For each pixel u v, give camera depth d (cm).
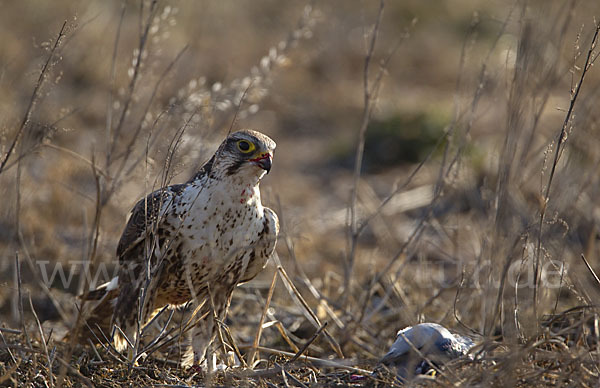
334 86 2267
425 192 1625
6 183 1264
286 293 1153
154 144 1120
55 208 1341
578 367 746
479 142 1672
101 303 941
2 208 1255
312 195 1659
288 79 2192
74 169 1427
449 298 1130
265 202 1426
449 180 1148
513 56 1389
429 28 2789
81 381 793
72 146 1527
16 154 1116
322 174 1812
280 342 1044
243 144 870
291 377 807
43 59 1125
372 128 1966
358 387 806
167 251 875
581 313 898
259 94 1159
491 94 1336
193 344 901
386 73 1137
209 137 1116
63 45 1046
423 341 828
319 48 2198
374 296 1188
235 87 1193
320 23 2452
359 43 2520
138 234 904
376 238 1435
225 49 2122
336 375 848
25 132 1126
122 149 1272
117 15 2097
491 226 1034
